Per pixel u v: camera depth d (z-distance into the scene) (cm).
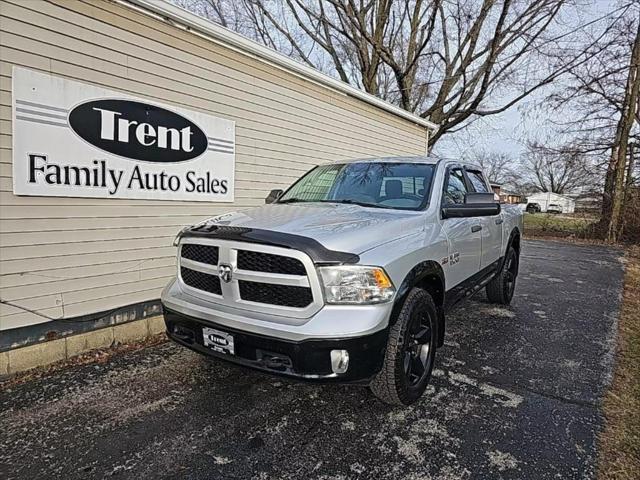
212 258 259
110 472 211
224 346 242
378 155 773
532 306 545
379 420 262
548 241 1491
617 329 454
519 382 318
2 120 305
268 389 302
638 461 223
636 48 1340
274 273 231
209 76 453
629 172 1468
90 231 363
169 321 278
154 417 263
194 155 445
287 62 539
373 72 1519
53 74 329
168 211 425
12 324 321
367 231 257
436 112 1534
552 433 249
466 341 407
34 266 330
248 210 332
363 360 221
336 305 223
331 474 211
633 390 307
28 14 312
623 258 1058
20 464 216
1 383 308
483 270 424
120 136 377
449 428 254
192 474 210
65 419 260
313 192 393
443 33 1552
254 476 209
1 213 310
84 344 366
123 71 375
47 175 331
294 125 577
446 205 331
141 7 382
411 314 261
